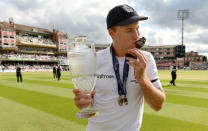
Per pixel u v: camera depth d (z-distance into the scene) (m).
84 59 1.16
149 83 1.21
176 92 9.98
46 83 15.51
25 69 63.03
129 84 1.47
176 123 4.57
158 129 4.16
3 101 7.44
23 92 10.09
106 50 1.62
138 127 1.50
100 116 1.53
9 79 20.72
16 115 5.34
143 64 1.13
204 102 7.15
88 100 1.18
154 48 101.06
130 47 1.34
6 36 65.62
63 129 4.19
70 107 6.33
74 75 1.20
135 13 1.32
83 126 4.39
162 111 5.77
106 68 1.54
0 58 61.00
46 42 79.75
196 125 4.43
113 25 1.36
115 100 1.48
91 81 1.21
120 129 1.46
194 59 112.44
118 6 1.34
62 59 79.44
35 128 4.25
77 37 1.21
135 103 1.49
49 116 5.22
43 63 76.94
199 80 18.64
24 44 70.12
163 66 87.19
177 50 71.56
